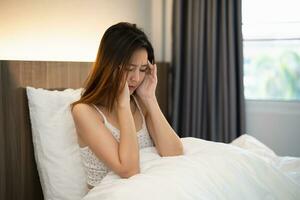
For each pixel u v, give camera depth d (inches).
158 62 85.4
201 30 84.7
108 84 47.6
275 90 90.1
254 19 89.3
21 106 47.4
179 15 86.6
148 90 54.7
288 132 86.4
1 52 59.8
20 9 59.6
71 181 49.6
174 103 89.3
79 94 53.9
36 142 48.8
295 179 53.2
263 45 89.6
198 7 84.5
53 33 62.2
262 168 48.0
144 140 55.1
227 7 82.8
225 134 85.0
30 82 48.6
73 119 49.7
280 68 89.2
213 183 42.1
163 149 52.1
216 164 45.3
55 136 49.4
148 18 90.4
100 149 45.5
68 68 56.1
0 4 59.9
